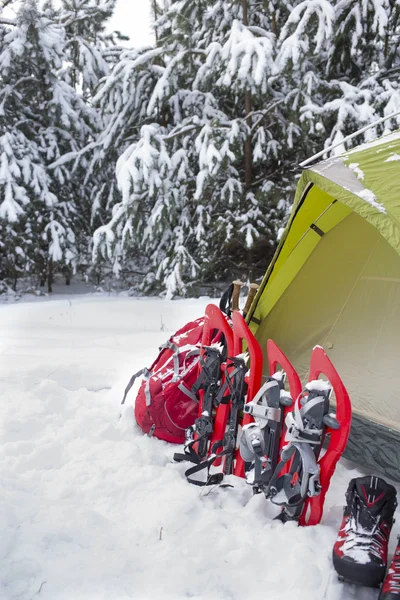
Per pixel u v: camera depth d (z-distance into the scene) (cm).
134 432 261
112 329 630
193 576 147
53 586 141
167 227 881
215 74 859
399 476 204
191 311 755
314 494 170
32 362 392
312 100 804
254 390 215
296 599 139
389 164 211
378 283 242
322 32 731
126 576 147
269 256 995
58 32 1276
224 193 876
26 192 1075
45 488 200
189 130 891
